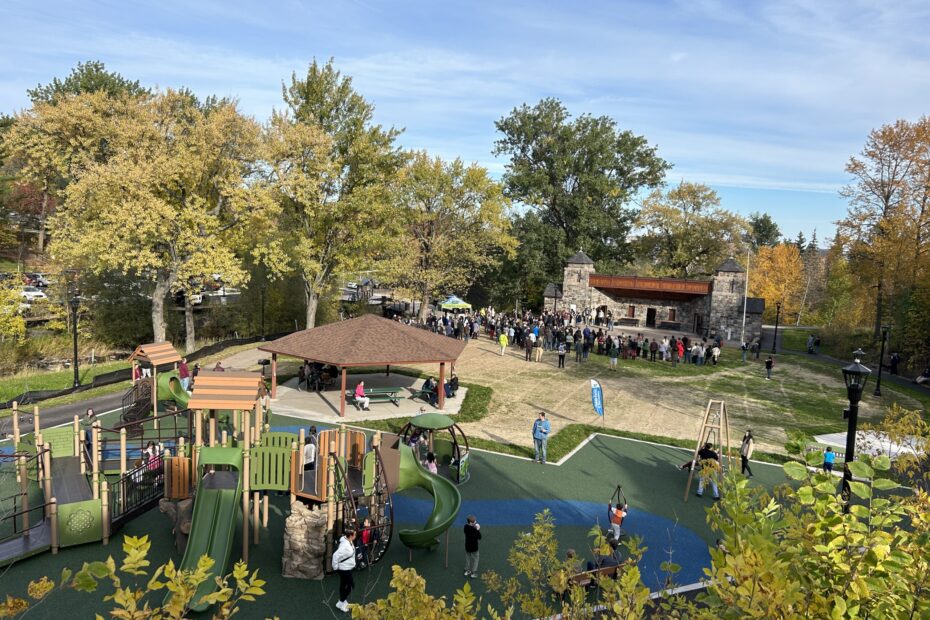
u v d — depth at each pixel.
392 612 5.38
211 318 51.50
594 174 71.19
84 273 41.19
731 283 54.09
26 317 45.66
